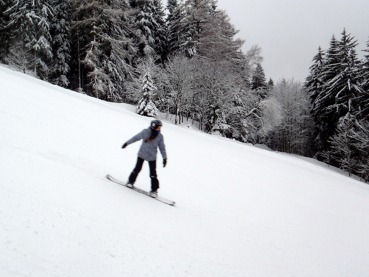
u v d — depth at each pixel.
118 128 12.46
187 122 38.19
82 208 3.94
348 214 9.48
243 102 39.41
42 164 5.10
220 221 5.57
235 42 46.19
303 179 14.65
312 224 7.21
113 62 35.34
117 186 5.52
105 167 6.79
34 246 2.79
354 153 34.81
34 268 2.50
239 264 3.98
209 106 35.84
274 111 40.91
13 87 13.05
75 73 37.50
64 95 17.72
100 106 19.53
